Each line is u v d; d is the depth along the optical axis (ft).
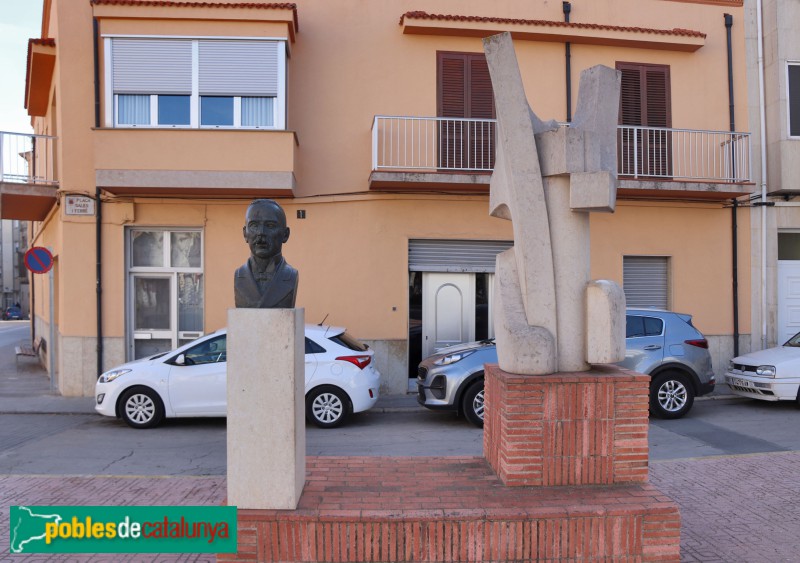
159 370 27.55
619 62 39.63
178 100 34.88
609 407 12.50
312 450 23.54
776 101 40.09
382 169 35.35
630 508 11.31
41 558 13.82
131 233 36.58
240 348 11.48
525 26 37.60
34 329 64.85
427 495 12.21
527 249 13.01
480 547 11.12
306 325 29.99
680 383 28.96
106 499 17.53
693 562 13.24
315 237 36.63
